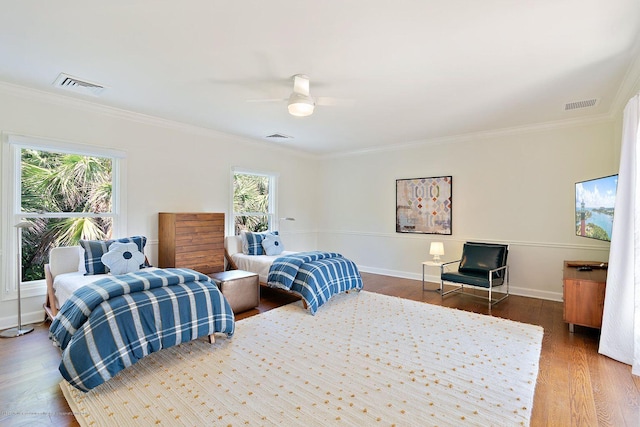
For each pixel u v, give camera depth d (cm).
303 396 211
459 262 502
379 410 197
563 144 442
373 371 244
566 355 276
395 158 604
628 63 268
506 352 278
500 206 493
